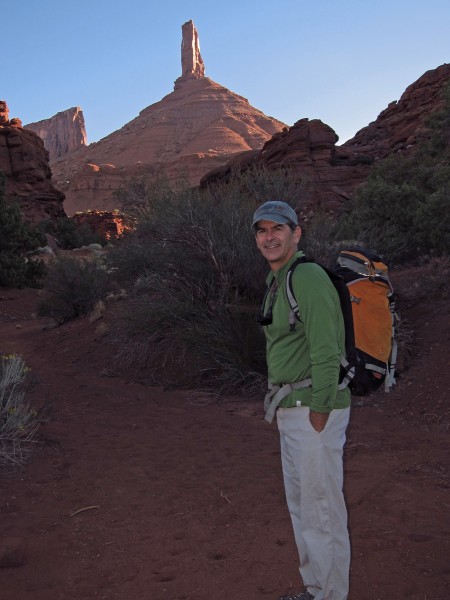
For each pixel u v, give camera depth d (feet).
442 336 27.30
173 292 31.99
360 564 11.08
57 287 51.16
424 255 39.40
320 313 8.26
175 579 10.75
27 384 23.44
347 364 8.59
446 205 34.14
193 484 15.49
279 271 9.16
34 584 10.51
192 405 25.35
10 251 82.69
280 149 115.44
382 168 50.55
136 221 37.27
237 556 11.58
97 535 12.50
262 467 16.85
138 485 15.40
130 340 33.76
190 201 31.07
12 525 12.71
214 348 28.25
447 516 13.02
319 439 8.59
